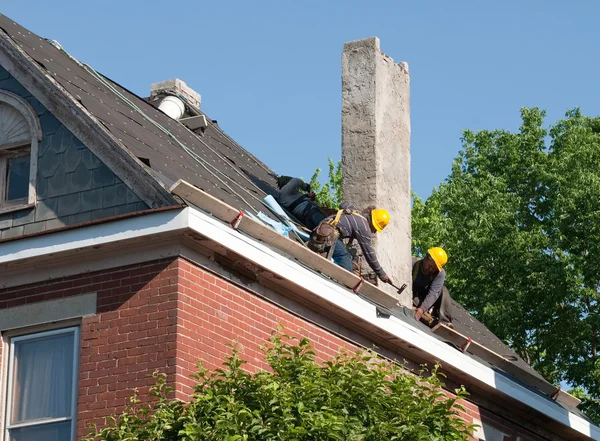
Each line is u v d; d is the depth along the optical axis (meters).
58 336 16.12
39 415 15.85
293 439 13.21
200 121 24.25
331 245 18.62
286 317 17.22
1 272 16.55
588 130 42.75
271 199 20.06
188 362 15.10
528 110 44.66
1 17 19.61
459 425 15.05
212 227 15.36
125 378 15.21
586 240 38.59
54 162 16.73
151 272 15.55
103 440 13.87
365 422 14.30
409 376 15.12
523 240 39.34
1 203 17.16
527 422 23.09
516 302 38.97
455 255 40.69
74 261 16.12
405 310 20.67
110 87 21.22
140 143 17.73
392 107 22.84
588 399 38.41
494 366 21.89
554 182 40.72
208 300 15.73
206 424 13.34
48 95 17.06
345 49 22.80
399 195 22.42
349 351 18.23
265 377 13.84
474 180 42.59
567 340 39.03
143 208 15.80
